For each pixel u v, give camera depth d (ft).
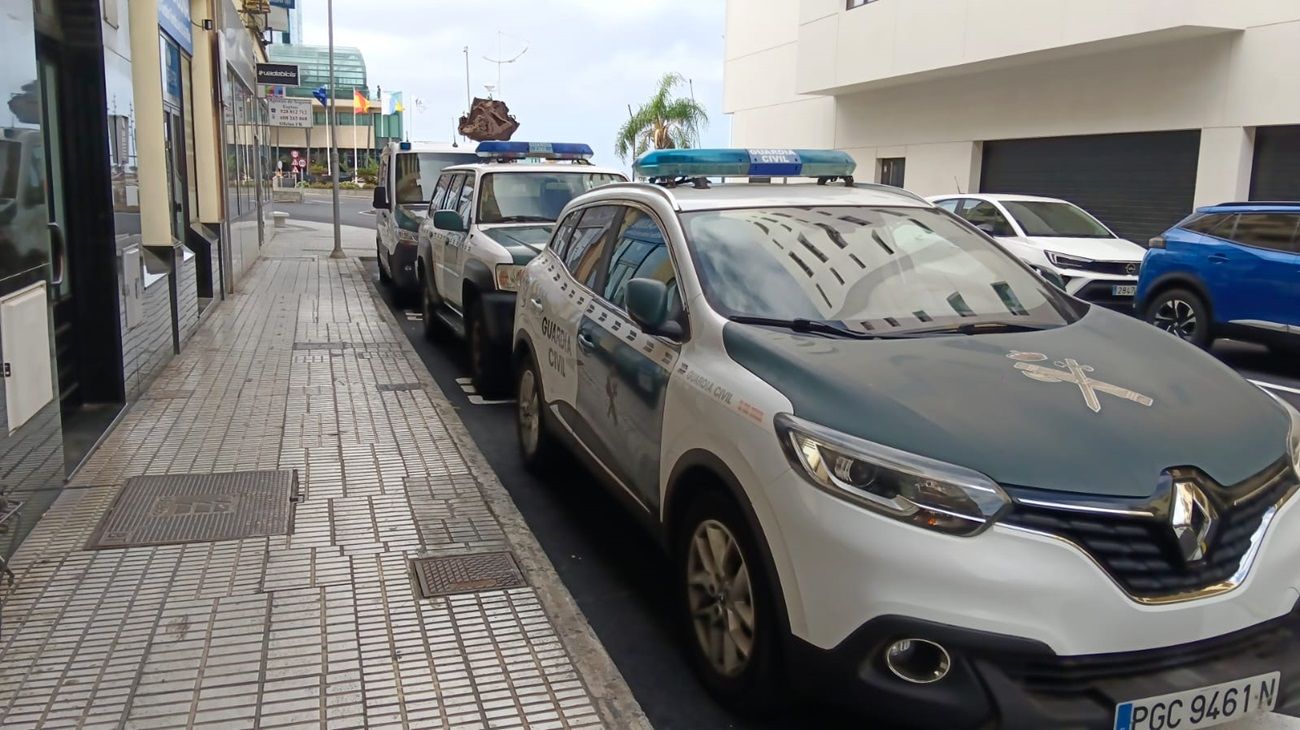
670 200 15.33
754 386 11.19
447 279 32.89
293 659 12.24
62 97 22.33
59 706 11.10
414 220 43.88
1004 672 9.04
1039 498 9.25
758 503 10.46
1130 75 56.65
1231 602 9.42
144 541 15.84
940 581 9.09
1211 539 9.46
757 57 98.68
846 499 9.62
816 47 80.74
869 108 81.25
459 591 14.23
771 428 10.48
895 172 79.82
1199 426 10.31
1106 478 9.42
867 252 14.48
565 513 18.53
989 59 61.67
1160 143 55.77
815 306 13.19
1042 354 11.82
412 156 48.29
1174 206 55.16
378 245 53.52
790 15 91.86
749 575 10.77
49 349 16.90
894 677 9.38
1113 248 42.09
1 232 14.60
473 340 28.50
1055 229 44.50
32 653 12.25
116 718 10.89
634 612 14.53
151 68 30.12
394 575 14.76
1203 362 12.31
